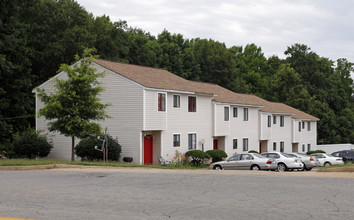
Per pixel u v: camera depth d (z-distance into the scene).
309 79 86.69
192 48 80.38
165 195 13.32
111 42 53.22
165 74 40.78
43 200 12.52
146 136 34.09
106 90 33.53
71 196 13.23
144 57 63.25
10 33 40.88
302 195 13.08
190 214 10.44
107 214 10.47
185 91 36.19
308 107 75.75
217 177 18.12
